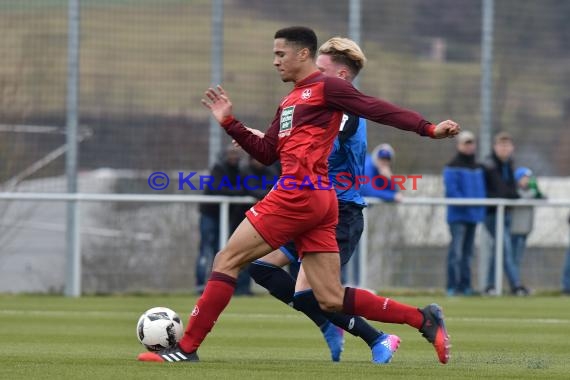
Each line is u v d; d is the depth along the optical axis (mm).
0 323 35219
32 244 49000
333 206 21578
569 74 59844
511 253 50062
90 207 48969
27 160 53062
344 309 21875
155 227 49094
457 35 58719
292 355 26547
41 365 21391
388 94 58250
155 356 22375
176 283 49094
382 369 21641
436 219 49875
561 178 59344
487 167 49969
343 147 24125
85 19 56219
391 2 58250
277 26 57594
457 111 58344
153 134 54688
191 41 56812
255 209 21594
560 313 40500
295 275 29406
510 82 59719
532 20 59688
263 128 56625
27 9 54844
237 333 32406
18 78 54156
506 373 21297
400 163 55688
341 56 24469
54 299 46156
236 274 22031
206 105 22109
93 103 55438
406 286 49781
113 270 48969
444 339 21938
